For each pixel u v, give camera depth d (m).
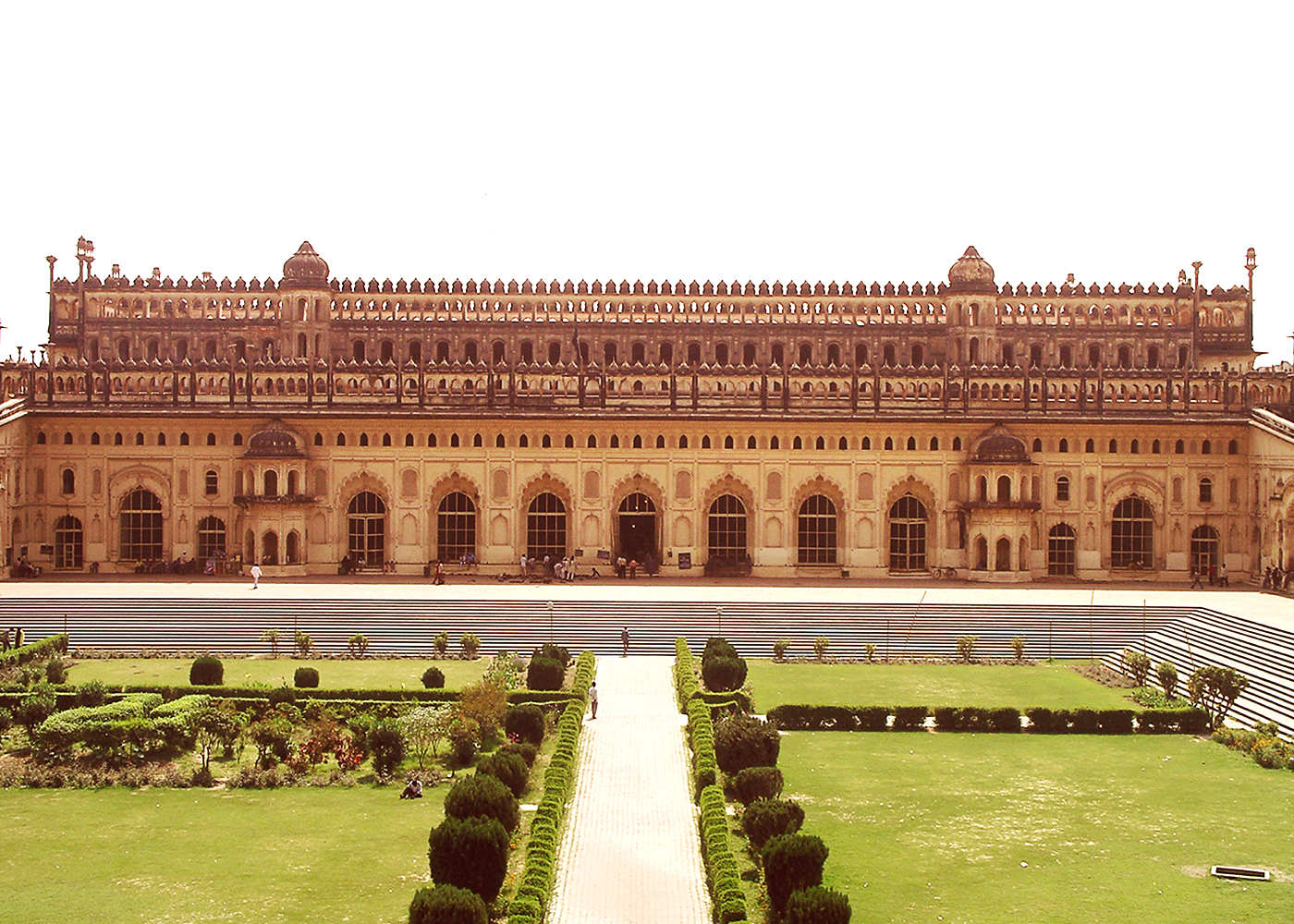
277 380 72.81
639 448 73.00
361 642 53.66
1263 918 25.41
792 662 53.22
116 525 72.50
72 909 25.53
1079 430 72.94
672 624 57.53
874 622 57.88
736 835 29.98
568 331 78.19
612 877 27.31
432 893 22.91
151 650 53.47
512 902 24.67
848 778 35.50
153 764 36.22
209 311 78.06
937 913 25.56
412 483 72.88
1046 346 79.06
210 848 29.33
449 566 72.94
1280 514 67.94
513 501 72.75
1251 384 73.44
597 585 67.75
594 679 48.81
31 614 57.38
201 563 72.25
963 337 77.25
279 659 52.47
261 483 70.25
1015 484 70.88
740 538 73.75
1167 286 79.75
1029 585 69.75
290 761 35.97
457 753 37.00
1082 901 26.25
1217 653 50.38
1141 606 60.38
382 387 73.00
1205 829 31.05
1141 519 73.38
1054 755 38.31
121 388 72.56
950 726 41.59
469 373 73.06
